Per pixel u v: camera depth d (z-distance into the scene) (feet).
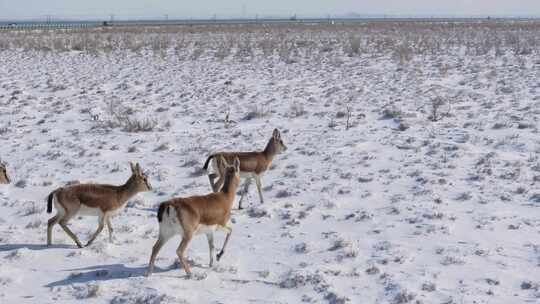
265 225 40.75
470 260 33.73
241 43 209.26
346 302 28.35
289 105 91.71
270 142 45.06
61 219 35.81
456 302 28.17
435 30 289.94
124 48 194.18
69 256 34.78
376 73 128.26
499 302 28.35
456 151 60.70
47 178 53.57
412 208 43.42
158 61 160.04
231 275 32.09
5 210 44.55
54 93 107.86
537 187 48.60
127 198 36.27
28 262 33.94
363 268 32.73
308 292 29.86
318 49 183.01
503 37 224.12
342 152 61.98
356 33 268.62
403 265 33.14
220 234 38.88
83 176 54.29
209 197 32.07
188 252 35.47
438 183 49.96
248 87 111.45
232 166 33.40
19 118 84.58
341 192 48.11
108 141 69.36
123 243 37.06
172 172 55.31
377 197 46.83
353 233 38.75
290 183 51.24
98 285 29.81
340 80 118.93
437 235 37.86
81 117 84.94
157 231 39.42
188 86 114.01
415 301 28.30
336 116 81.76
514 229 38.93
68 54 180.45
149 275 31.58
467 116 80.43
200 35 267.18
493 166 55.31
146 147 65.92
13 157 62.69
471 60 150.30
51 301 28.91
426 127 74.33
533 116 78.18
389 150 62.85
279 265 33.53
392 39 220.02
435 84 111.34
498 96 96.53
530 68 130.31
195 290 30.09
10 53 183.83
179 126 78.02
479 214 42.06
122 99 100.12
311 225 40.52
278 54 171.83
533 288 29.99
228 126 76.69
